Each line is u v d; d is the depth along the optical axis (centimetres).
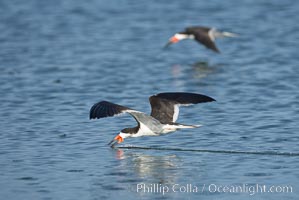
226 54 2516
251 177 1274
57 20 3152
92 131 1573
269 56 2439
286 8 3303
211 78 2142
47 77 2164
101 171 1319
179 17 3184
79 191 1222
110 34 2869
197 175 1289
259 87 1997
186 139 1505
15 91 1984
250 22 3050
